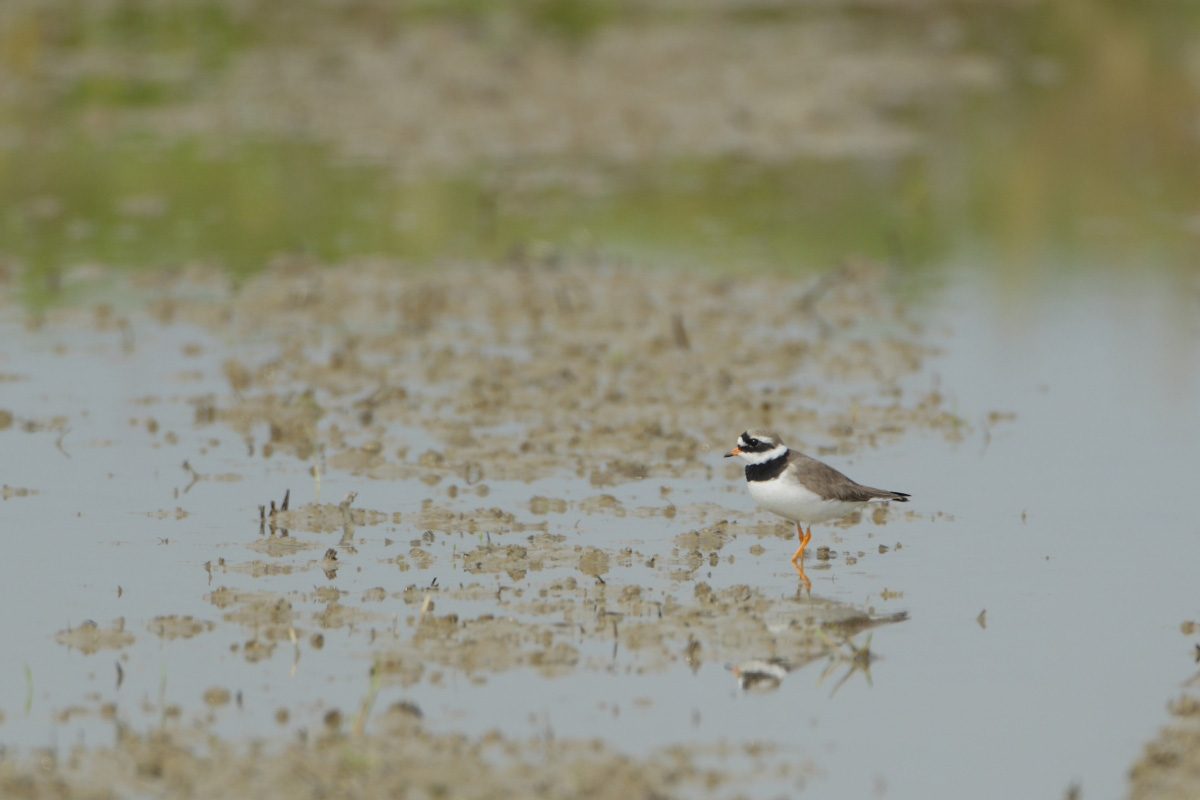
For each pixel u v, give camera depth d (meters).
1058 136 31.92
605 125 32.66
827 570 13.09
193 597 12.38
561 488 15.03
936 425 16.80
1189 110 33.78
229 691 10.72
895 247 24.42
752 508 14.59
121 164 29.69
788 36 40.41
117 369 18.77
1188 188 27.95
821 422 16.89
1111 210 26.61
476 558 13.18
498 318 20.88
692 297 21.86
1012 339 19.98
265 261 23.62
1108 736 10.25
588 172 29.41
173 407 17.41
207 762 9.66
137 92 35.12
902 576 12.96
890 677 11.09
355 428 16.70
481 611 12.09
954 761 9.91
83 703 10.56
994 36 41.47
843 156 30.64
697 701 10.64
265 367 18.55
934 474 15.36
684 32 40.41
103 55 38.47
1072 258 23.83
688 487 15.12
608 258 23.88
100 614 12.04
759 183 28.64
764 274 23.12
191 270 23.06
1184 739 10.14
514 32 40.09
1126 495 14.73
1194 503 14.52
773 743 10.09
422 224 25.83
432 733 10.06
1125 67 37.91
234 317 20.97
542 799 9.19
